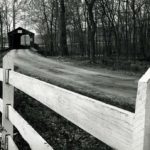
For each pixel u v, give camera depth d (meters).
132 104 9.90
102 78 18.47
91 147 5.77
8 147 3.91
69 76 19.30
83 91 12.93
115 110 1.54
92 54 30.86
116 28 44.84
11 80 3.83
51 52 53.50
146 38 45.84
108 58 37.12
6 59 3.98
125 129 1.47
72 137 6.32
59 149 5.81
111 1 44.12
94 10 44.50
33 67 26.27
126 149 1.46
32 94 2.98
